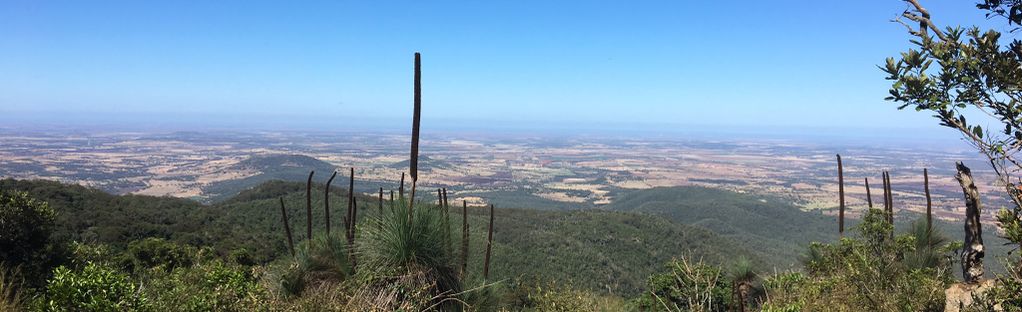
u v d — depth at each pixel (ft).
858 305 15.14
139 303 11.43
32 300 12.93
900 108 9.45
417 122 16.79
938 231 21.30
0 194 23.52
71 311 10.94
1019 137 8.39
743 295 21.86
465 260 17.06
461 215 18.58
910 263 18.78
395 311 14.87
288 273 15.87
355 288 14.99
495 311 17.22
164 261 26.58
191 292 13.32
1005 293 9.95
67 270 11.31
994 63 8.61
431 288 15.87
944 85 9.05
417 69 16.55
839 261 18.88
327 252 17.15
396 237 15.93
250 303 12.23
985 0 8.85
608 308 20.68
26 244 23.45
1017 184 8.25
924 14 9.25
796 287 17.20
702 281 16.75
